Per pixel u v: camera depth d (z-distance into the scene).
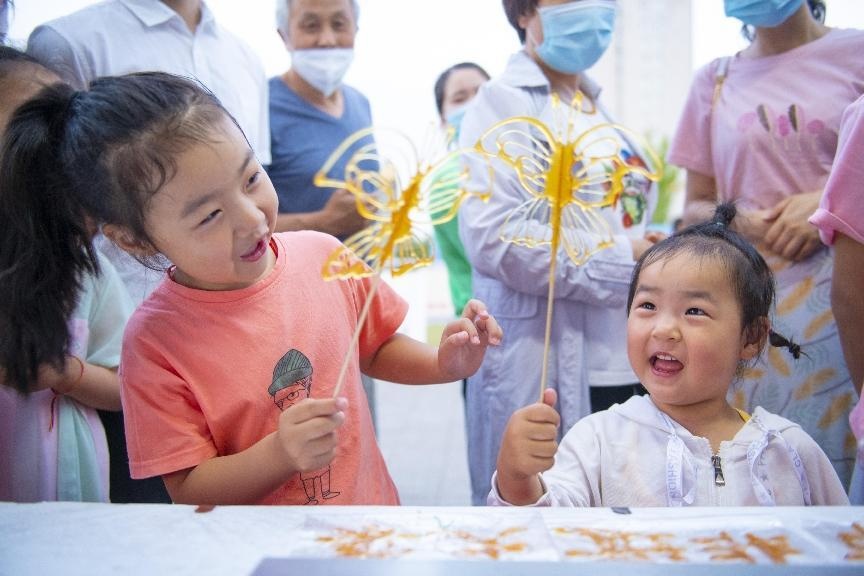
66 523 0.62
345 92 1.63
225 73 1.31
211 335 0.77
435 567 0.52
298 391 0.78
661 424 0.83
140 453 0.74
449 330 0.84
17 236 0.75
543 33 1.23
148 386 0.75
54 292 0.77
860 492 0.95
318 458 0.64
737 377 0.96
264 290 0.79
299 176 1.46
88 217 0.75
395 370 0.92
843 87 1.16
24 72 0.91
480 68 2.03
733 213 1.03
